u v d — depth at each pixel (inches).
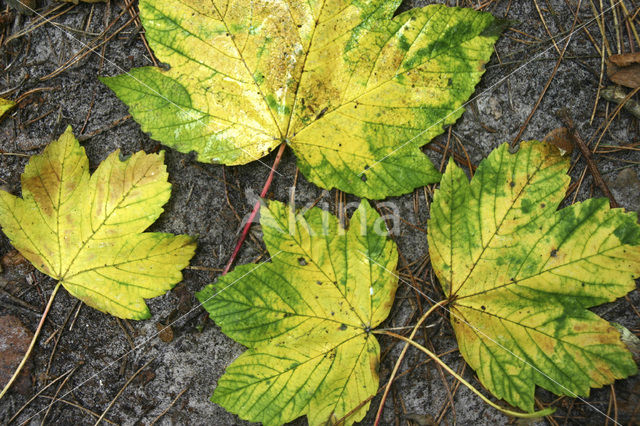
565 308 13.7
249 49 13.7
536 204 13.8
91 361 14.6
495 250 13.9
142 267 14.2
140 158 14.0
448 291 14.0
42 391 14.6
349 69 13.8
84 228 14.2
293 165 14.7
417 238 14.7
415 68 13.8
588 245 13.7
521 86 14.8
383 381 14.5
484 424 14.5
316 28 13.6
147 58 14.8
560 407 14.4
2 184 14.8
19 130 14.9
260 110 13.9
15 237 14.2
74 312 14.7
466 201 13.9
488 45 13.8
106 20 14.9
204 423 14.5
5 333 14.6
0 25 14.9
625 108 14.7
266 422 13.6
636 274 13.6
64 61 14.9
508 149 14.3
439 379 14.5
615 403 14.2
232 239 14.7
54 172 14.1
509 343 13.9
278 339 13.9
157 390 14.6
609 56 14.7
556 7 14.8
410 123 13.9
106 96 14.8
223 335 14.6
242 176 14.7
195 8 13.6
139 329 14.6
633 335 14.1
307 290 13.9
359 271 13.9
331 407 13.8
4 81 14.9
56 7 14.9
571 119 14.7
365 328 14.0
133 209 14.1
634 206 14.6
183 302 14.6
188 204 14.7
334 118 13.9
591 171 14.5
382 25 13.6
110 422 14.6
